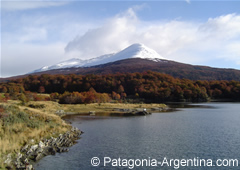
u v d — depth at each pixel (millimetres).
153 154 29312
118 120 63062
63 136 35375
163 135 41125
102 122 58812
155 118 67938
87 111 88000
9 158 23312
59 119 47688
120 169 24047
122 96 190875
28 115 39562
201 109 103125
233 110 97000
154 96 181500
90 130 46406
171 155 28891
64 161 26094
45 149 28875
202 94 179875
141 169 24109
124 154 29219
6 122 31516
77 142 35406
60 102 127562
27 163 23844
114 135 41125
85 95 135750
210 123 56688
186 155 28859
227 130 46188
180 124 54844
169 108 108875
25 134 30562
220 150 31047
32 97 121625
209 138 38469
